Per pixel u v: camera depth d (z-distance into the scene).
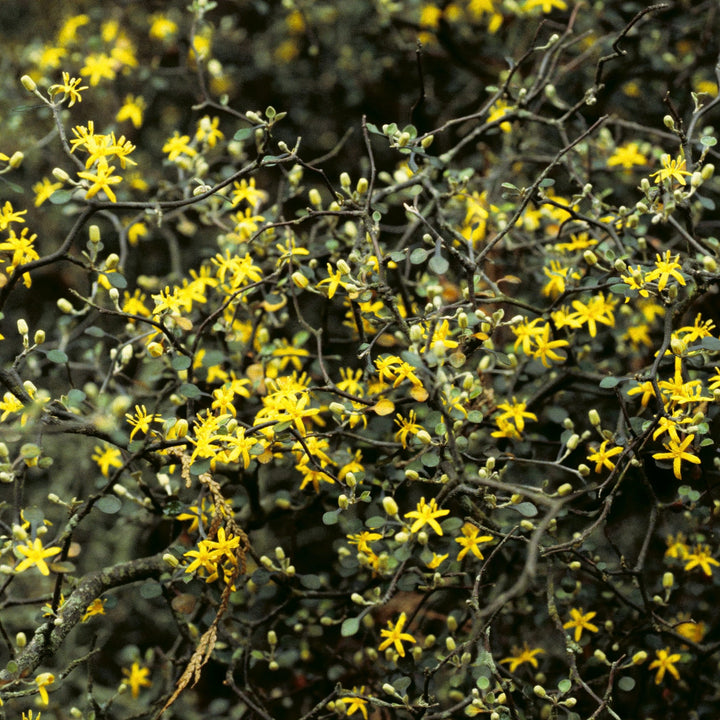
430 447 1.06
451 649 1.07
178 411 1.17
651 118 1.32
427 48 1.35
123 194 1.21
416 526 1.05
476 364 1.19
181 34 1.41
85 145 1.06
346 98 1.47
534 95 1.15
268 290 1.14
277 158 1.07
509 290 1.20
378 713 1.13
